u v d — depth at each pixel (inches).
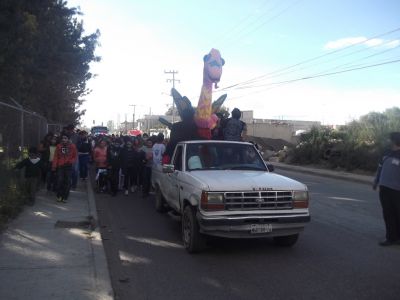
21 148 531.5
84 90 1865.2
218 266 277.0
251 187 284.4
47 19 857.5
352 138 1120.8
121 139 599.2
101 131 2308.1
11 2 661.3
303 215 290.4
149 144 577.0
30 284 228.5
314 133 1321.4
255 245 326.6
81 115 2181.3
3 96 757.3
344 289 236.7
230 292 232.4
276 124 2442.2
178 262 285.4
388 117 1144.2
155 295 228.2
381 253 307.4
